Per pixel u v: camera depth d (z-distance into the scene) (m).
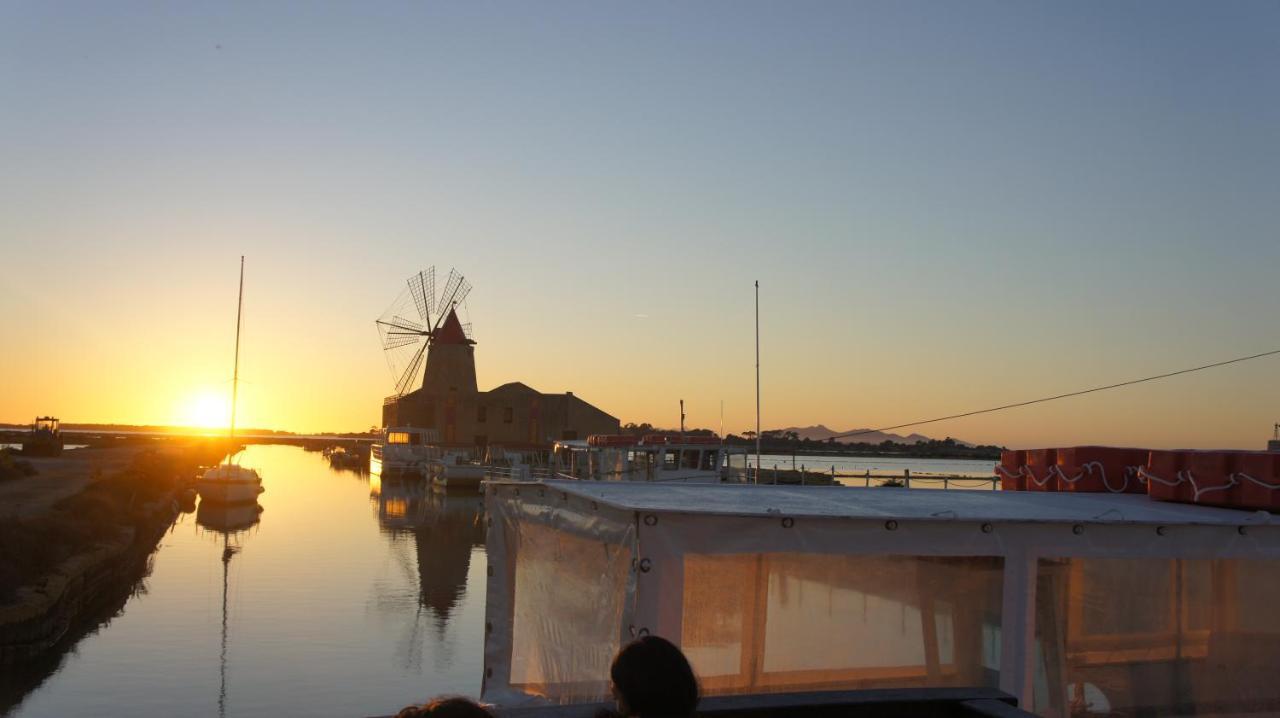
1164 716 6.82
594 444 38.91
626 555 6.20
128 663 20.39
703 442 36.44
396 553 38.59
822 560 6.34
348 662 20.88
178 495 64.56
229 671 19.94
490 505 8.81
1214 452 7.93
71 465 71.31
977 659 6.49
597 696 6.53
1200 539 6.95
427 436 99.44
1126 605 6.87
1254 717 6.99
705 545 6.03
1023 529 6.62
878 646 6.37
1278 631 7.04
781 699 4.18
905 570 6.48
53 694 18.12
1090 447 9.80
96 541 32.50
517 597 8.41
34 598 22.34
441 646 22.55
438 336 114.94
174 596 28.30
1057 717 6.68
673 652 3.50
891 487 9.52
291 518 52.66
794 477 36.88
